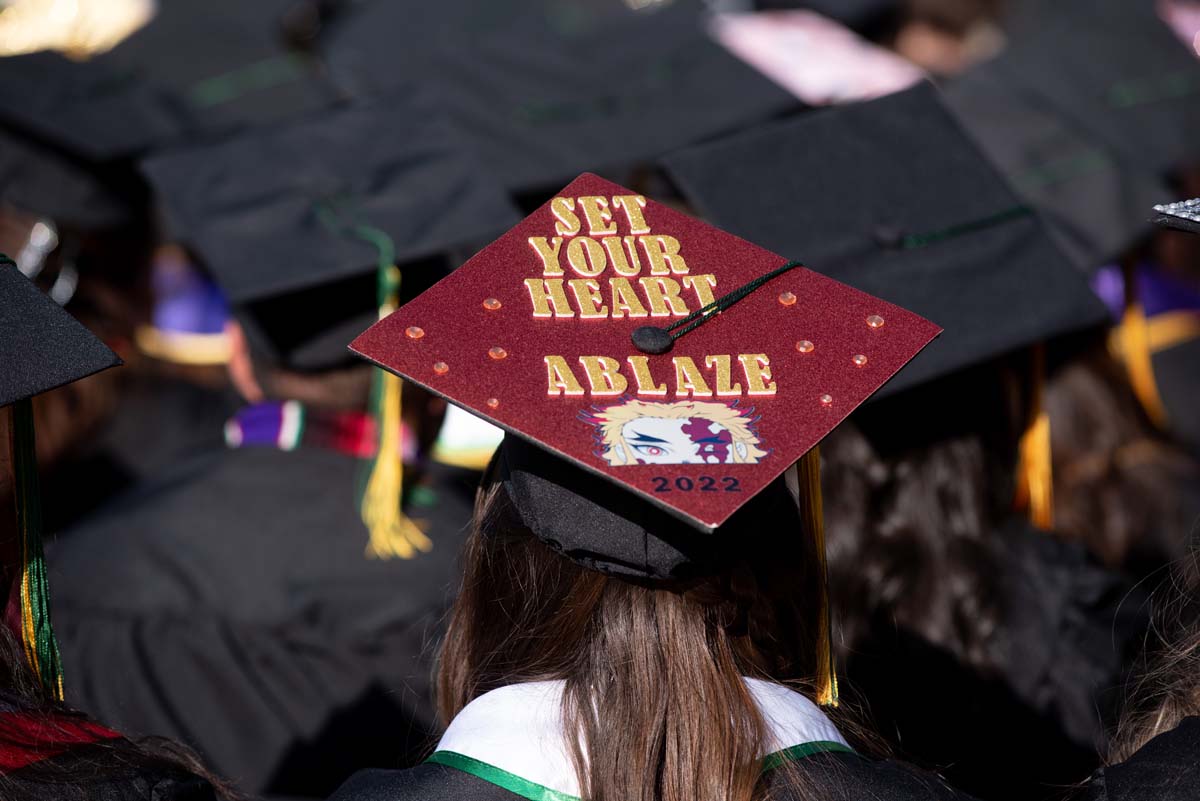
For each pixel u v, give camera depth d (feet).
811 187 27.66
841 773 17.25
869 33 61.46
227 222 33.14
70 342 18.19
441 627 29.04
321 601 29.07
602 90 47.55
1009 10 53.47
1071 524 30.66
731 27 56.54
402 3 55.93
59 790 17.19
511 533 18.94
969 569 25.30
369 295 32.17
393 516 29.76
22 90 45.44
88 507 40.75
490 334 18.16
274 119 48.80
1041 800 24.70
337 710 28.60
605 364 17.93
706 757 17.02
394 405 29.78
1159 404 36.32
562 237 19.48
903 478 25.49
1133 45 42.57
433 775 17.29
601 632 17.87
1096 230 37.96
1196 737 17.25
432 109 36.96
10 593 19.26
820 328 18.63
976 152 28.53
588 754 17.16
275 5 54.90
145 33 51.65
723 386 17.85
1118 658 25.04
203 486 30.09
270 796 28.17
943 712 24.89
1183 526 30.86
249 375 32.68
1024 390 27.17
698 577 17.76
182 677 28.32
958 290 26.23
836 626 24.82
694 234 19.79
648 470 16.74
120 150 43.91
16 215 41.50
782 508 18.83
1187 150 40.19
